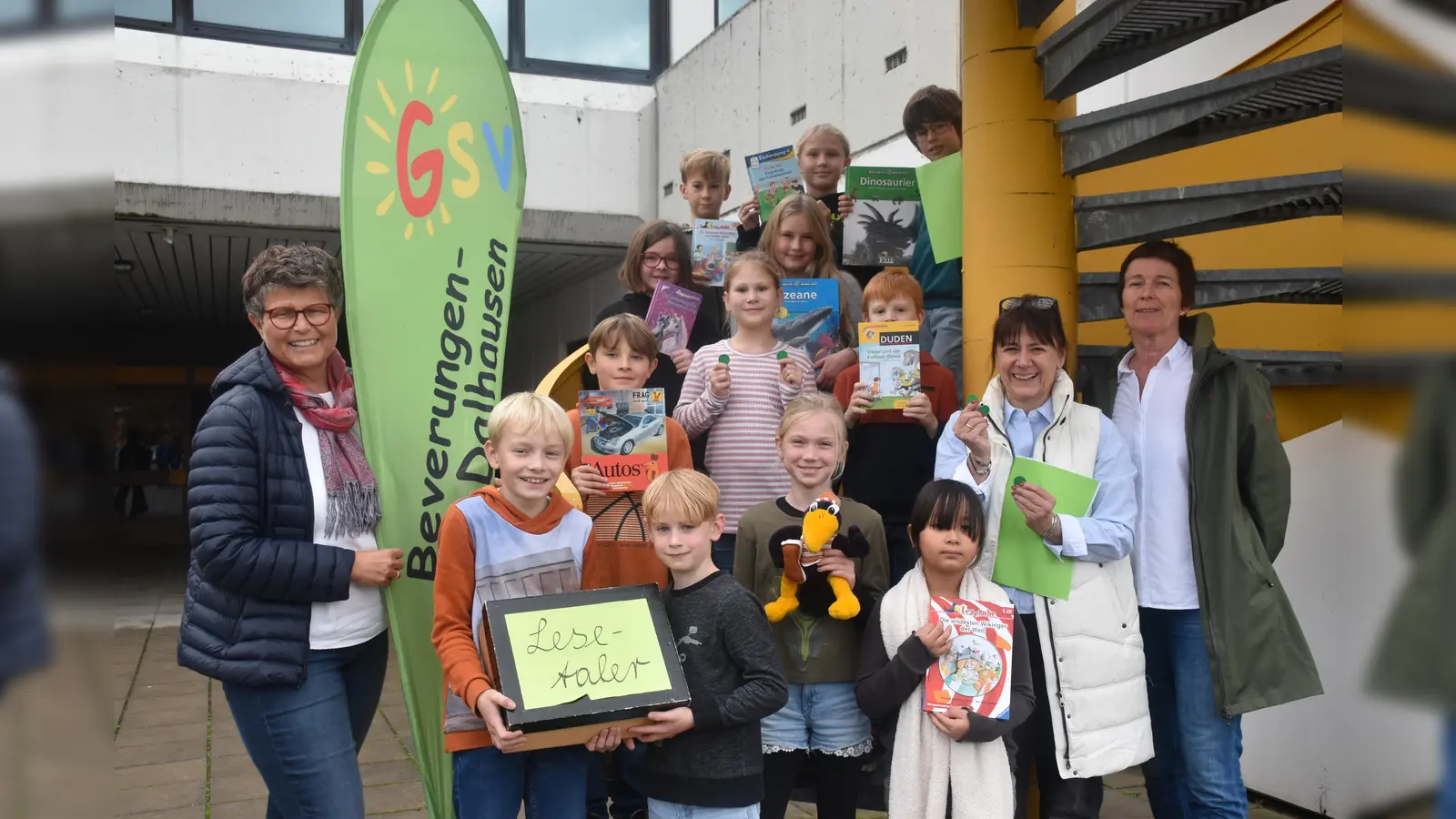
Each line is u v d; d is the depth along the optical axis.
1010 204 3.22
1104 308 3.59
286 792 2.25
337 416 2.39
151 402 17.08
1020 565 2.69
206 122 7.84
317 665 2.28
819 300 3.50
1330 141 3.55
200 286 11.62
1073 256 3.28
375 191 2.76
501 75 3.00
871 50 6.07
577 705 2.10
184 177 7.78
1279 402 3.83
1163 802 2.95
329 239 8.80
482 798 2.25
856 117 6.26
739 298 3.22
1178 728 2.76
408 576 2.63
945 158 3.63
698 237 4.13
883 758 3.01
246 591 2.18
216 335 17.38
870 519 2.77
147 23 7.99
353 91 2.74
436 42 2.89
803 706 2.67
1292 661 2.62
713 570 2.43
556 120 8.91
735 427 3.13
